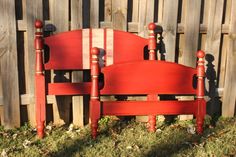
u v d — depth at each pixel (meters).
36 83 3.39
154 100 3.58
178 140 3.50
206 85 3.96
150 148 3.35
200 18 3.75
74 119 3.82
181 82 3.46
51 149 3.30
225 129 3.74
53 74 3.70
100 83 3.38
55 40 3.44
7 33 3.46
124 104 3.40
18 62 3.61
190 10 3.68
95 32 3.50
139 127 3.78
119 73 3.33
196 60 3.85
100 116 3.39
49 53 3.52
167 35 3.72
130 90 3.39
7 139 3.49
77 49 3.50
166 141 3.48
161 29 3.70
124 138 3.53
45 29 3.53
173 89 3.46
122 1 3.61
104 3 3.60
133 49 3.58
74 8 3.51
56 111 3.82
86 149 3.30
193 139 3.52
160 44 3.75
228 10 3.83
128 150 3.30
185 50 3.80
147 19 3.67
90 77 3.77
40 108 3.44
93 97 3.33
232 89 4.00
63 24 3.54
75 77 3.73
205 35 3.85
